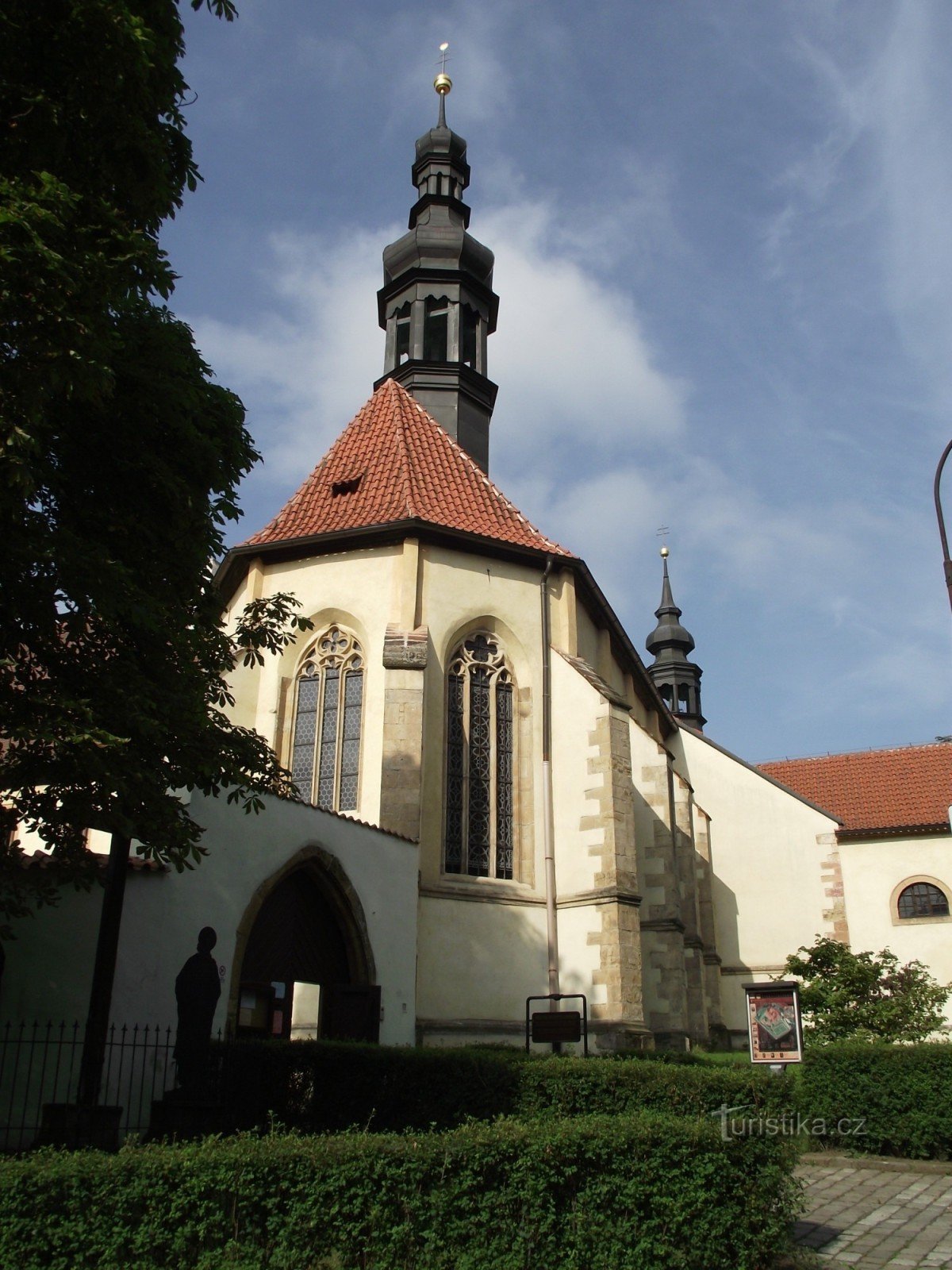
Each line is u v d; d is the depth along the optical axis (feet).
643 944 84.48
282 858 56.95
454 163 114.62
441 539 78.48
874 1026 74.69
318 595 79.20
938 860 113.60
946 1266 31.53
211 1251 22.53
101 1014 42.04
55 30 35.76
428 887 70.33
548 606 81.61
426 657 73.10
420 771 70.18
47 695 34.91
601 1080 40.24
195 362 43.21
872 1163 50.21
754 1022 54.65
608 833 73.05
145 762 38.11
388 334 107.14
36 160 36.04
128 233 37.29
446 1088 43.09
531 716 78.74
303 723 77.46
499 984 70.69
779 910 116.26
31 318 31.76
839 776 132.67
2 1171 21.90
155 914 49.47
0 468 32.24
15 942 46.39
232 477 44.06
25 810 39.40
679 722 124.67
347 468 88.48
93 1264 21.76
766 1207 29.66
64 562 34.12
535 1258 25.18
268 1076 45.85
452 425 100.12
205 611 44.16
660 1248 26.50
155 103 40.50
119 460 39.96
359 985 58.54
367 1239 23.77
